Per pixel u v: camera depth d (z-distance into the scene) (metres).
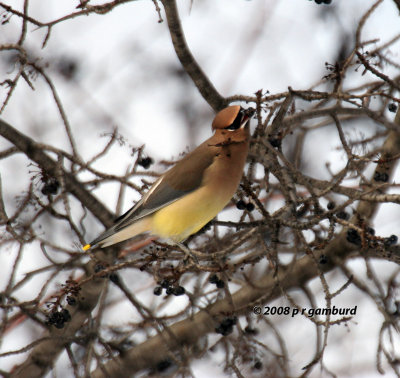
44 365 11.36
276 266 8.63
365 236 8.26
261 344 9.62
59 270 9.53
